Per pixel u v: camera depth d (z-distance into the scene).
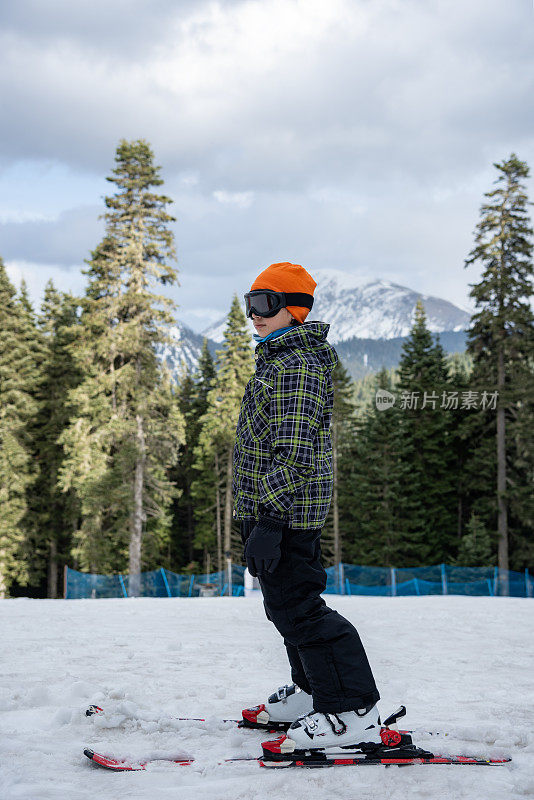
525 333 38.56
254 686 4.14
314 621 2.69
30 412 43.03
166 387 38.19
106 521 40.97
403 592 34.56
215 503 52.09
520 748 2.92
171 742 2.95
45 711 3.44
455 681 4.55
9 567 42.25
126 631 6.53
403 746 2.69
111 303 38.56
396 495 43.62
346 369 49.12
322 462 2.76
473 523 39.44
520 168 39.62
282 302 2.90
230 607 9.45
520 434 37.88
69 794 2.30
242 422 2.86
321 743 2.64
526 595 35.41
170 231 38.91
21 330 45.59
